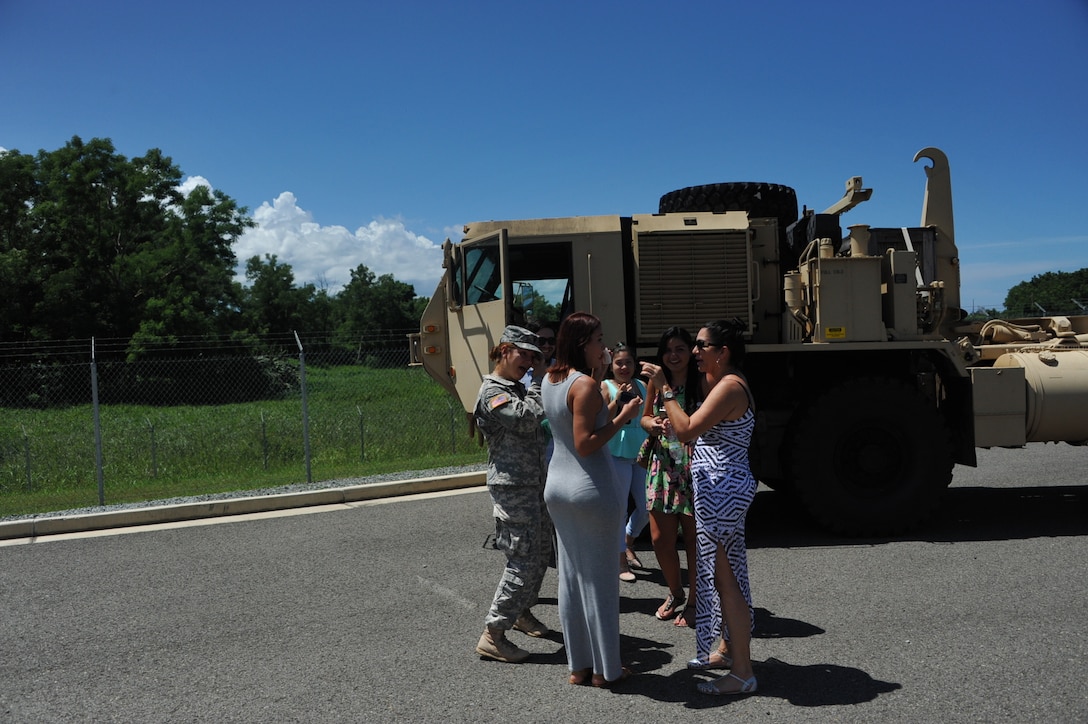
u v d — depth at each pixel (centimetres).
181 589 604
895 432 707
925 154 823
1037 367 730
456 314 784
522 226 725
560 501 402
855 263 722
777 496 930
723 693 391
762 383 770
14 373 1825
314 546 730
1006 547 656
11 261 3391
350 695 403
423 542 731
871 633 465
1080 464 1095
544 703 388
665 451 507
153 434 1246
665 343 507
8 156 3956
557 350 412
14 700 409
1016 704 367
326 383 1903
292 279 5747
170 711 391
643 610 537
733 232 732
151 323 3347
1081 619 477
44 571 673
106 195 4025
